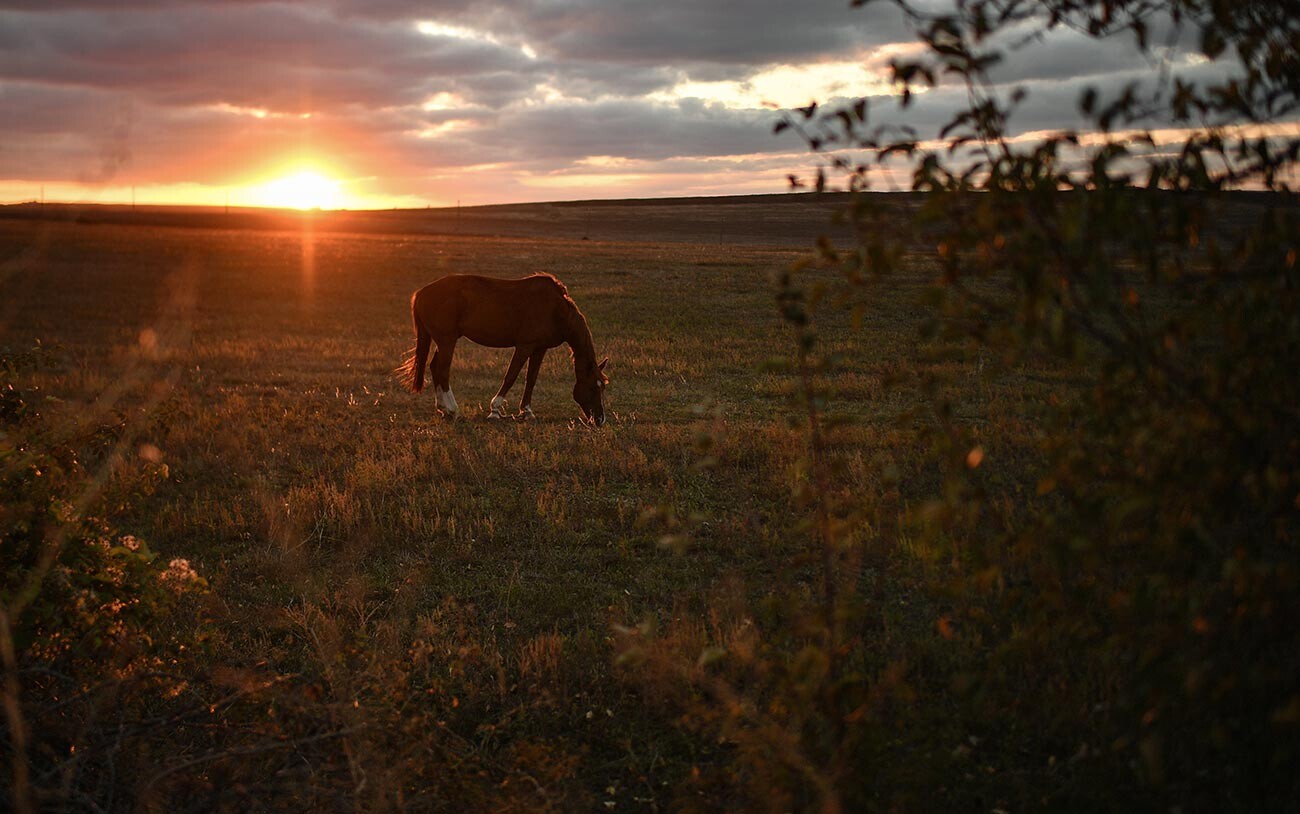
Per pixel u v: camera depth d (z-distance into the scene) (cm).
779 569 523
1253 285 239
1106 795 335
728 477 855
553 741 433
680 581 626
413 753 371
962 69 232
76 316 2269
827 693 294
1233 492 233
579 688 483
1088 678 405
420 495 827
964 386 1333
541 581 638
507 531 730
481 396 1445
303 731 396
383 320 2475
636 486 857
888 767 360
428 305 1225
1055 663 415
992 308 245
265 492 821
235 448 987
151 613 420
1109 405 255
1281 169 230
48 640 379
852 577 547
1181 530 229
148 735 392
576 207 14425
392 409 1324
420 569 653
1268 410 242
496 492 837
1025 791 356
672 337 2119
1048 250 232
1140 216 228
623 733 436
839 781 304
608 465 915
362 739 371
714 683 434
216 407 1229
